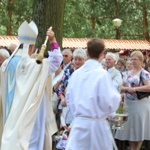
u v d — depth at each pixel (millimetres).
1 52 7887
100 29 31750
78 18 30219
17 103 6059
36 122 6262
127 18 30859
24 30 6234
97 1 30828
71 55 8047
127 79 7770
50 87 6398
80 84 5418
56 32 9602
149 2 30469
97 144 5344
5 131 6070
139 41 27109
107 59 7746
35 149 6230
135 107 7703
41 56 6074
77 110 5391
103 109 5324
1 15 27375
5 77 6328
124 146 8242
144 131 7781
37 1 9617
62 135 7359
